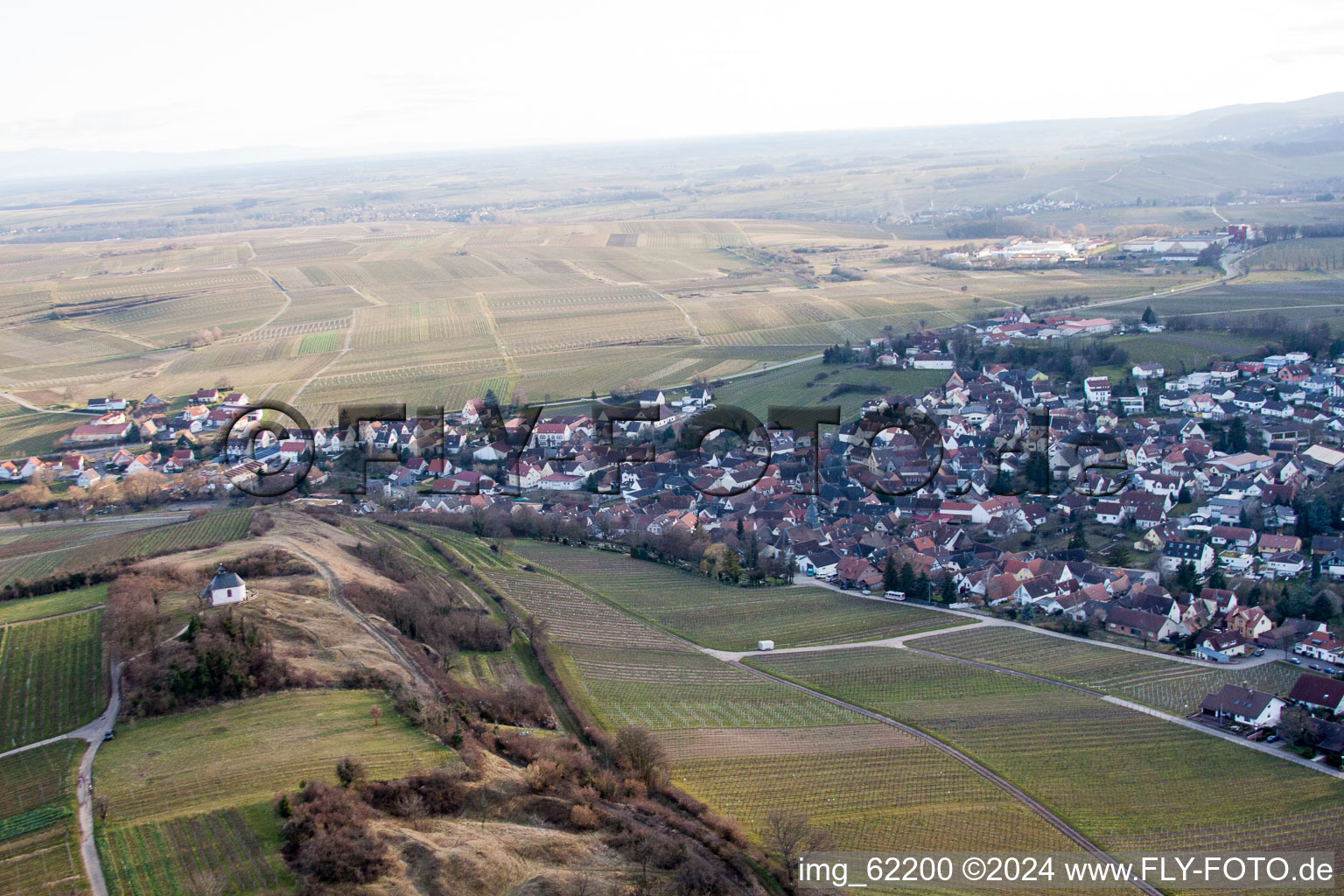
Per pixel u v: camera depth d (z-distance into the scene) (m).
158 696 112.19
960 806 116.25
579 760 111.00
